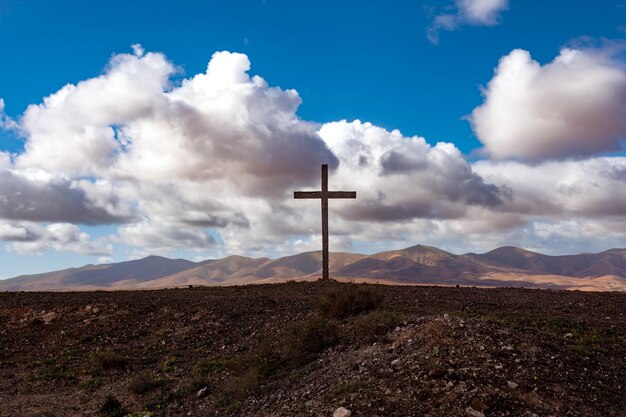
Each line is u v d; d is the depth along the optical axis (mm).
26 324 22438
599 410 10062
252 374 14203
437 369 11375
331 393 11547
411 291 24359
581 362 12094
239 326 20000
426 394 10656
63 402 14922
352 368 12664
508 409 9961
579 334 14898
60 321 22578
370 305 18484
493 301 21016
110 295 28000
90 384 16219
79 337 20719
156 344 19359
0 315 23516
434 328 13500
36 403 14844
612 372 11812
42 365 18281
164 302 24078
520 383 10758
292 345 15234
